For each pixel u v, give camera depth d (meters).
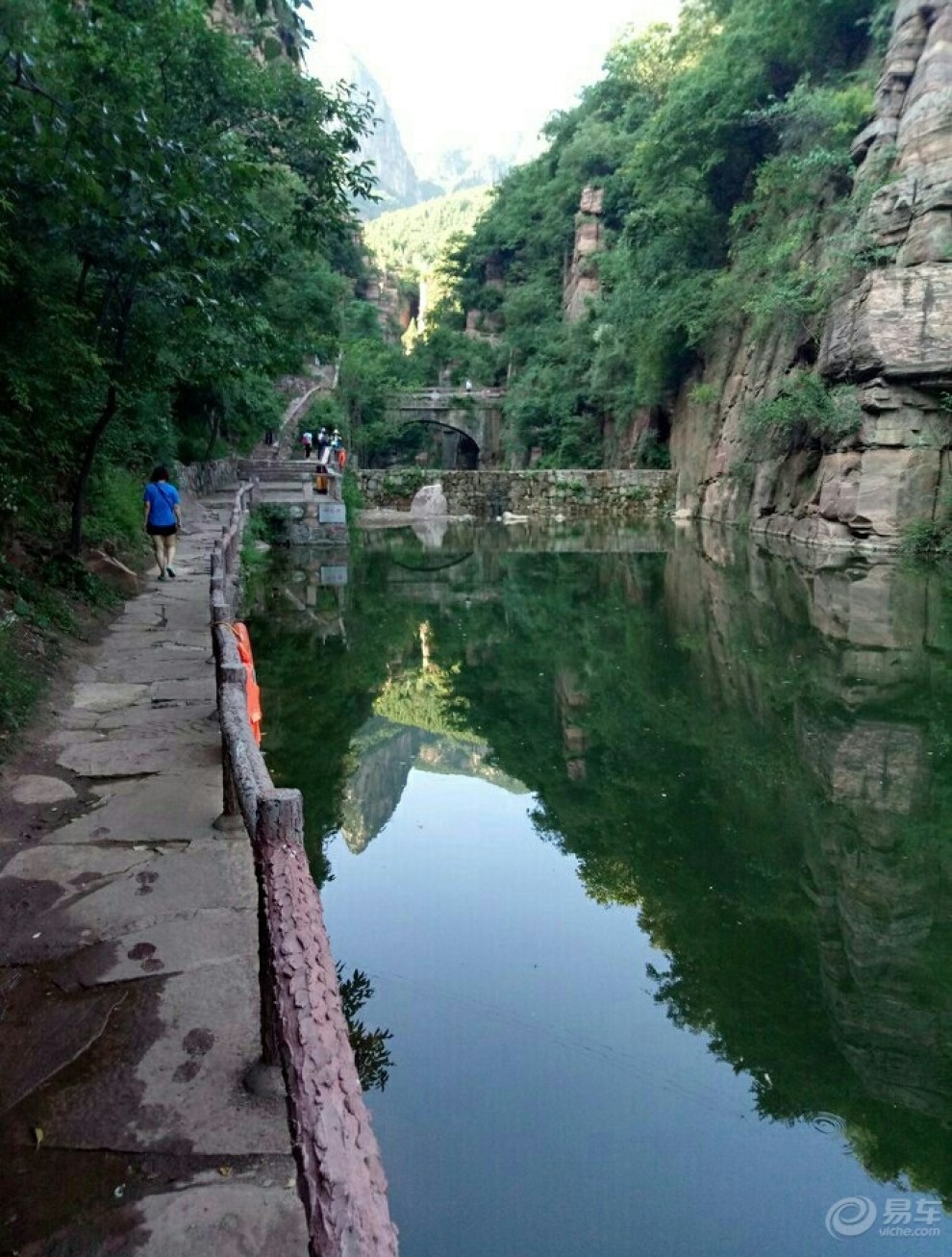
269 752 7.46
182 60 8.52
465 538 27.48
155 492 11.00
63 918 3.41
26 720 5.40
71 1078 2.58
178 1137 2.37
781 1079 3.60
